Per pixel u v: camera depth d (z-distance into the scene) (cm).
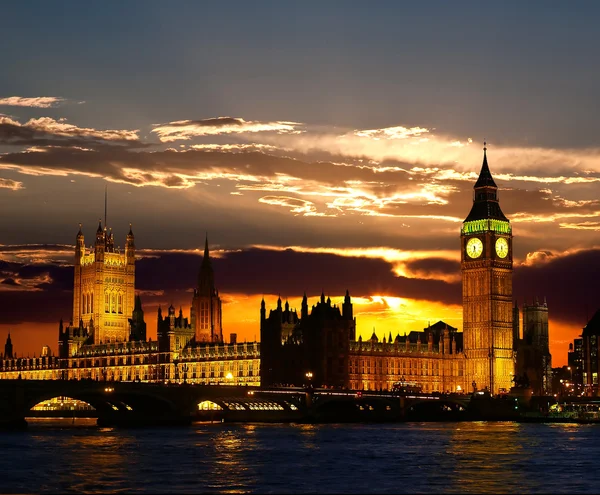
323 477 18725
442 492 17138
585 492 17175
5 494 16800
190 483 17925
